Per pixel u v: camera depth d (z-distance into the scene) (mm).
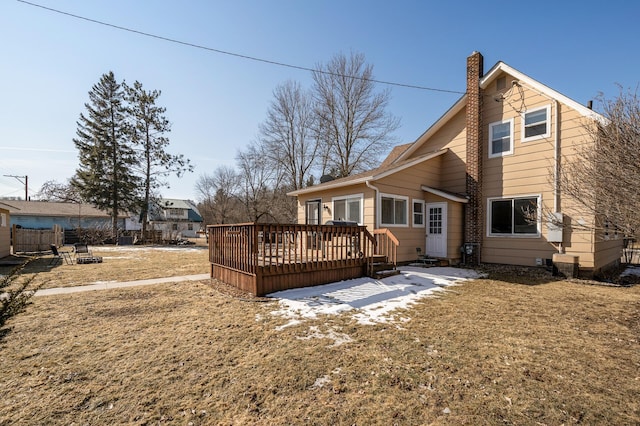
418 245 11336
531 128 9883
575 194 5961
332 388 2820
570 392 2766
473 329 4367
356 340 3943
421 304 5672
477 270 9688
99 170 24078
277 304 5578
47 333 4180
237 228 6926
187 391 2766
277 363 3299
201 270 10180
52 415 2410
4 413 2426
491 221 10859
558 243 9188
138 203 25078
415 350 3648
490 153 10914
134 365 3254
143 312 5156
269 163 28562
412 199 11195
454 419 2375
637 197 4285
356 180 10109
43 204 32406
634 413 2459
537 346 3783
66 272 9672
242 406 2545
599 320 4797
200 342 3865
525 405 2562
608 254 10234
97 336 4066
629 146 4484
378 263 8625
